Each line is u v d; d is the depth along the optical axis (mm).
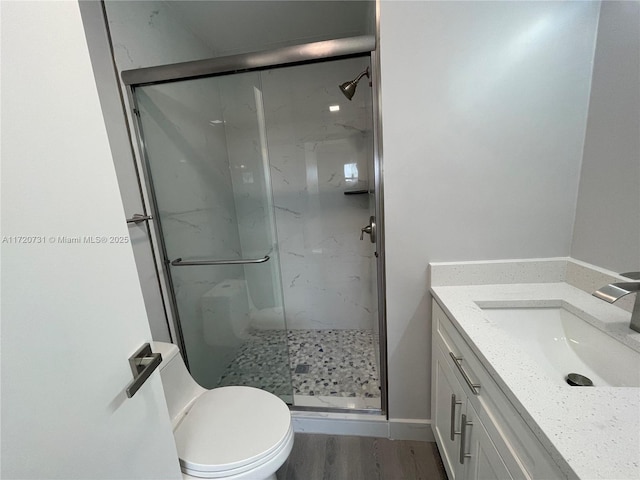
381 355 1329
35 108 389
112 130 1155
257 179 1665
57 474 408
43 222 394
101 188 494
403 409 1330
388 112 1057
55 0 426
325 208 2125
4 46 354
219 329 1759
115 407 514
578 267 1021
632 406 512
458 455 927
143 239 1300
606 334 752
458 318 869
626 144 821
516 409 558
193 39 1730
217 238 1709
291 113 1980
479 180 1072
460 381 886
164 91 1394
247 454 836
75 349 437
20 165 367
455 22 969
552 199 1049
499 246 1116
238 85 1471
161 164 1396
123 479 529
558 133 999
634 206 805
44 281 394
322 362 1918
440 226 1129
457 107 1025
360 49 1068
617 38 832
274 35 1808
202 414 995
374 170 1181
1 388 344
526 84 982
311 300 2322
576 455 421
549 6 927
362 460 1256
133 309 560
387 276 1202
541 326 948
